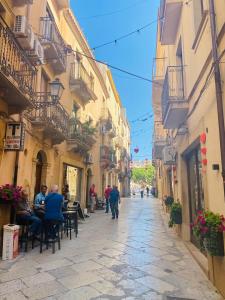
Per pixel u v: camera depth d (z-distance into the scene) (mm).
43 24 9766
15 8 7859
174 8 8117
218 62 4336
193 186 7695
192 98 6738
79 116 15047
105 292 4055
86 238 8211
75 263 5512
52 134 10141
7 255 5719
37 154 10062
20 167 8133
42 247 6898
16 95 6441
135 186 77875
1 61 5891
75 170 14930
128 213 16234
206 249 4465
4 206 6586
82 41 15742
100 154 21312
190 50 6910
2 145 6836
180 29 8406
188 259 5980
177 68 8578
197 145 6848
